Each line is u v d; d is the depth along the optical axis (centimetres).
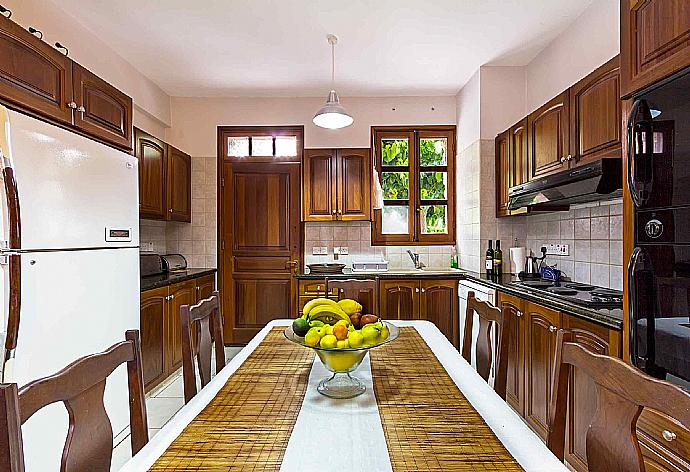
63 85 230
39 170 199
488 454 104
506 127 419
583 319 219
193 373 169
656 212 159
